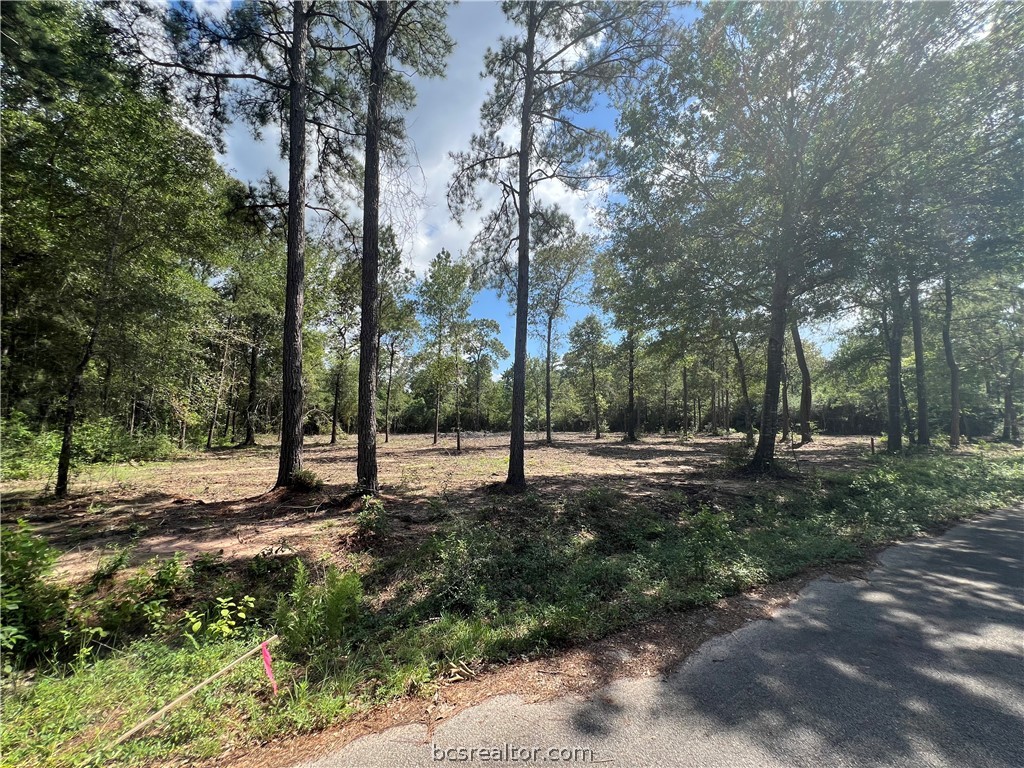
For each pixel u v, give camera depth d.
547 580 4.94
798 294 11.65
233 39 8.43
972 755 2.16
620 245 12.84
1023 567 5.16
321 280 21.27
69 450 8.88
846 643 3.36
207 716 2.60
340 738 2.39
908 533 6.64
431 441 30.38
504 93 10.60
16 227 8.95
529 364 45.06
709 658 3.15
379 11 8.61
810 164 10.84
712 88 10.27
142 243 10.01
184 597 4.27
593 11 9.16
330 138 10.50
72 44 7.38
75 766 2.21
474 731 2.40
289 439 8.70
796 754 2.18
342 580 4.02
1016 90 9.06
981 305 21.56
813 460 16.16
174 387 11.88
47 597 3.68
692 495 9.48
